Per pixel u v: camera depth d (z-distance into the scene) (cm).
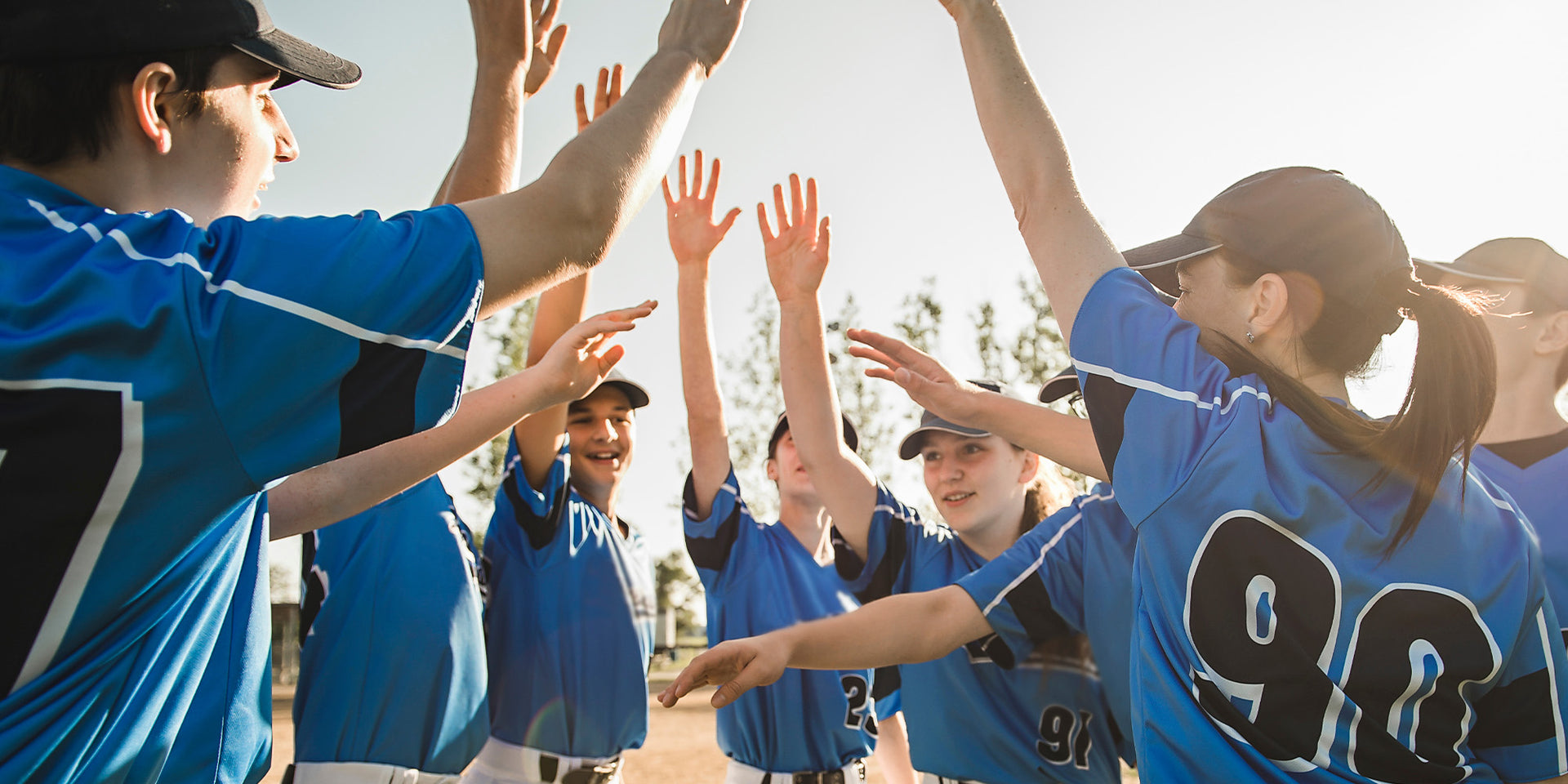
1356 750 137
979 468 346
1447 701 141
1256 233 164
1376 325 157
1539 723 150
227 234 126
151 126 131
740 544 416
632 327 228
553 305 387
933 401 230
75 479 113
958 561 351
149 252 121
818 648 210
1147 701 158
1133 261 181
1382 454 144
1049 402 285
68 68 127
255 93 145
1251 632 142
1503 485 251
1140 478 154
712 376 405
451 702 334
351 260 126
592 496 441
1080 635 296
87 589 115
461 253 133
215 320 119
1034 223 176
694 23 179
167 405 116
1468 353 144
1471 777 142
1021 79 182
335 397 125
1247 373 158
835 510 342
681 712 1888
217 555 133
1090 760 303
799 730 417
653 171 159
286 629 2256
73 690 117
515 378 224
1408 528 141
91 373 113
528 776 386
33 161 127
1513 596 148
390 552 335
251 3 141
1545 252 258
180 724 131
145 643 125
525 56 220
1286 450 145
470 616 347
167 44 130
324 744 320
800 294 327
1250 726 141
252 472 123
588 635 402
